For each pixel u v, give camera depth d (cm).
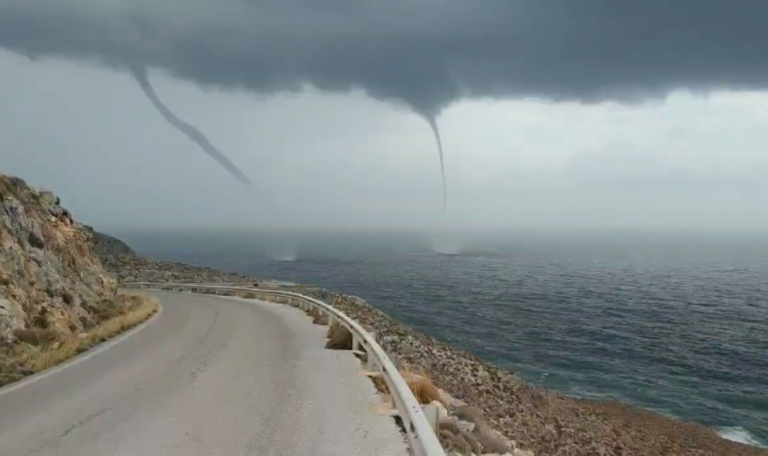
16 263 1831
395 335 2941
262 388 1034
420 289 10494
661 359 4862
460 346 4956
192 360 1388
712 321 7262
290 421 792
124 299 3027
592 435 2352
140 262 7481
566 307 8262
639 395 3728
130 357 1438
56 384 1073
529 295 9869
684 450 2538
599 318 7200
